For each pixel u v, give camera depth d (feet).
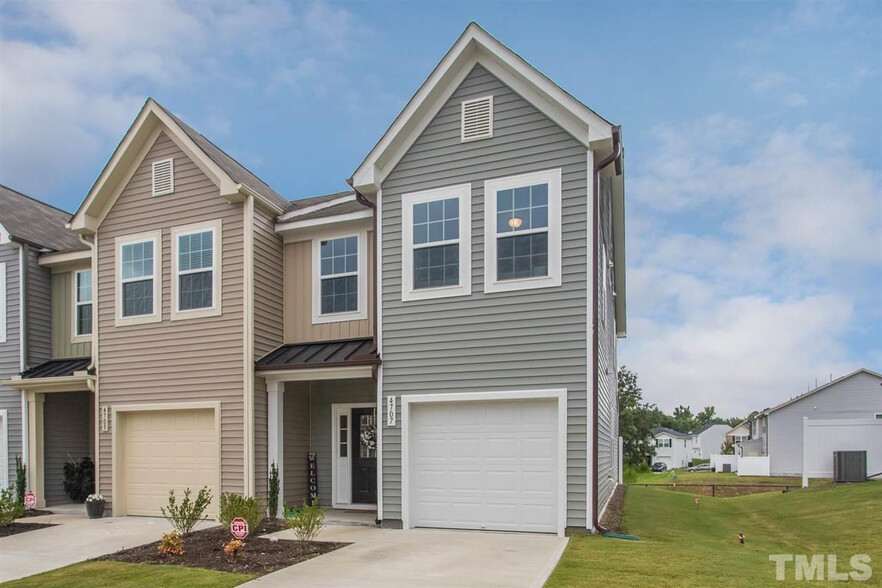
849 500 49.44
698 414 423.64
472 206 34.83
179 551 28.19
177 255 41.86
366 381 43.24
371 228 41.27
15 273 49.14
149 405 41.24
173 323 41.34
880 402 116.78
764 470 120.06
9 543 33.35
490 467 33.17
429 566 24.73
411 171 36.58
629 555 25.68
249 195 40.11
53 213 58.75
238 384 39.01
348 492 42.60
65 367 47.21
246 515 32.14
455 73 36.01
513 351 32.89
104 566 26.55
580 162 32.76
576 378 31.45
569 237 32.50
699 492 74.69
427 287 35.27
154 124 43.09
